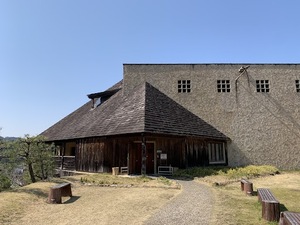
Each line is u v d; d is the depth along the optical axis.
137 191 12.09
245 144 25.67
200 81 26.89
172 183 13.88
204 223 7.30
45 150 17.78
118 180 14.87
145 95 21.84
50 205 9.88
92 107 30.03
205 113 26.11
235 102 26.53
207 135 22.47
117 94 27.98
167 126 19.42
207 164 22.41
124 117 20.45
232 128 25.91
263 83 27.06
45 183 13.61
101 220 7.89
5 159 15.80
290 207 9.26
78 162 22.08
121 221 7.71
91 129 22.06
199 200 10.11
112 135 18.98
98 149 20.33
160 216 7.98
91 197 11.14
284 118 26.33
